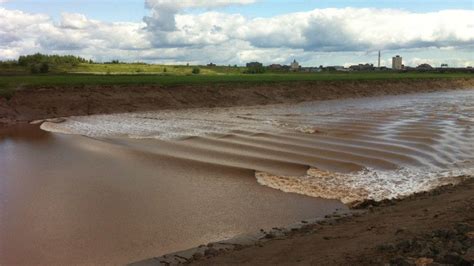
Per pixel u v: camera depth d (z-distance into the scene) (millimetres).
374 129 31078
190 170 20250
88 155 24000
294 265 8297
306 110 50594
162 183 18297
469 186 14992
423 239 7949
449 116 39062
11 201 16125
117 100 51875
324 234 10750
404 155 22031
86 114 47500
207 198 16328
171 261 10688
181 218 14305
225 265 9352
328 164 20781
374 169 19797
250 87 65375
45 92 48625
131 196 16641
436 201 12430
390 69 172250
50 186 18047
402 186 17297
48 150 25844
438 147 23656
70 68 108438
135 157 23094
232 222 13930
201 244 12156
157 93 55906
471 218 9188
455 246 7254
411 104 55969
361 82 81750
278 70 152500
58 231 13227
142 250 11875
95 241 12484
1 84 49031
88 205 15633
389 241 8492
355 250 8344
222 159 22234
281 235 11992
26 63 111812
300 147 24734
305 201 15891
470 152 22484
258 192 16969
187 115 46156
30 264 11078
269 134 29859
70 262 11180
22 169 21031
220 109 53844
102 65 120438
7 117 42531
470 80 106875
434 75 114625
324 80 77312
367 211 13773
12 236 12859
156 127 35656
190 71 117375
